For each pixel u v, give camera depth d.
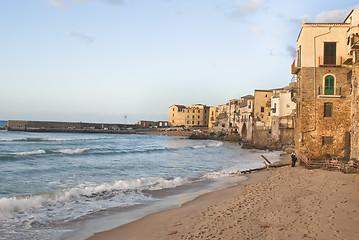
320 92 27.91
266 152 56.34
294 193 16.59
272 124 63.81
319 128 27.83
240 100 101.38
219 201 16.48
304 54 28.31
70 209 15.33
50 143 69.12
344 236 9.44
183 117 164.12
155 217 13.92
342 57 27.61
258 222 11.50
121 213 14.80
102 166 32.78
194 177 26.80
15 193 18.39
